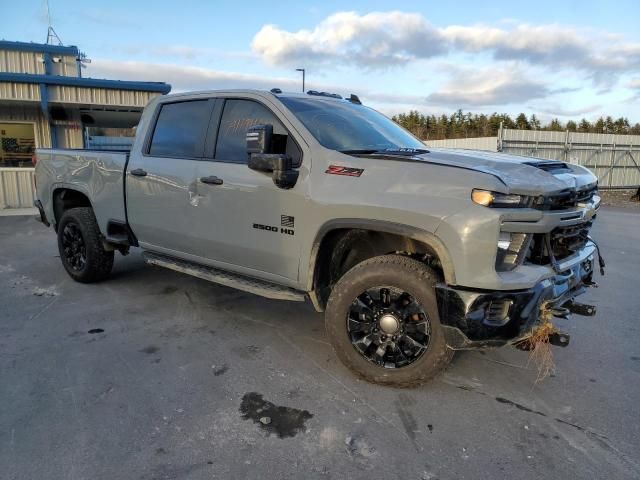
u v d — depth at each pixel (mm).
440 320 2969
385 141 3996
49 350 3828
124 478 2381
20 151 14102
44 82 12203
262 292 3812
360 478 2422
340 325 3355
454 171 2979
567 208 3207
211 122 4207
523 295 2879
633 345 4148
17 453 2551
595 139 23984
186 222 4305
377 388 3311
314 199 3389
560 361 3811
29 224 10234
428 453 2627
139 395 3162
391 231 3061
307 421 2904
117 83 12797
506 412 3047
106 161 5039
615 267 7082
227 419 2906
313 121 3744
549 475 2467
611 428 2889
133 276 5969
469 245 2826
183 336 4152
